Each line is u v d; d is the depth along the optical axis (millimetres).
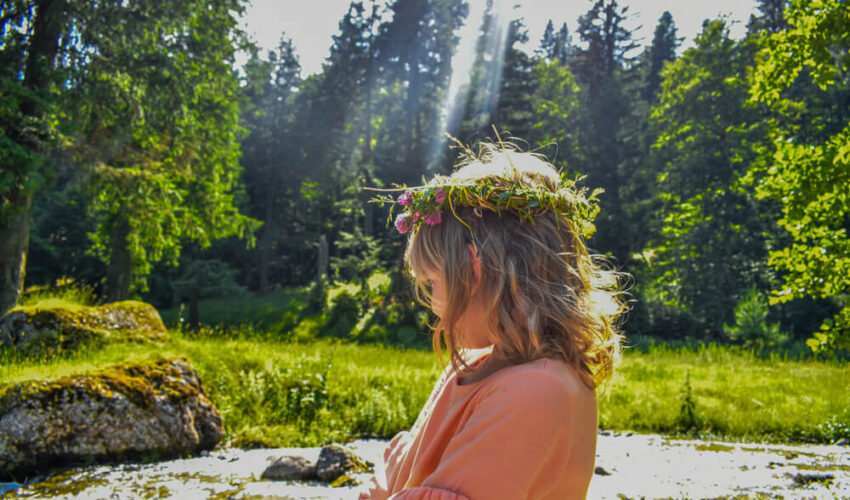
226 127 21562
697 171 30156
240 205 47125
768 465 5762
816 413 8141
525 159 1126
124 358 6742
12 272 14234
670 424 7887
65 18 14391
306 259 52375
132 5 15164
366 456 5828
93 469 5328
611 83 43656
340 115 46625
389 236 32875
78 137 14648
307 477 5086
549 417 872
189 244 33250
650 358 16141
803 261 6156
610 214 33344
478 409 919
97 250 25125
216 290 30406
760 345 21766
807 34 6066
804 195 5914
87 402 5574
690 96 31266
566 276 1000
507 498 838
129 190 15391
